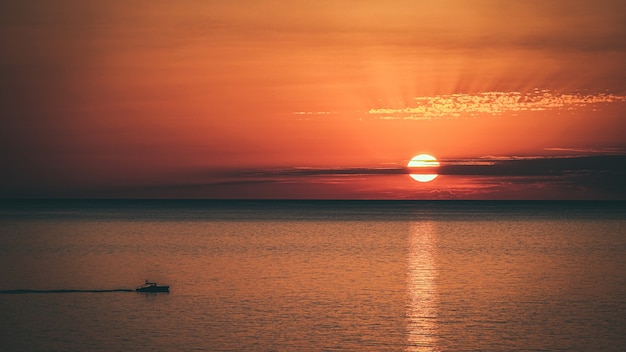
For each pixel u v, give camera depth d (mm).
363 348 73812
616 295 105812
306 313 91062
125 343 75938
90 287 113250
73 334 80000
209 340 77000
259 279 122375
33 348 74188
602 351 72938
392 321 86188
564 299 102062
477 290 110375
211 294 106062
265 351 72688
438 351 72562
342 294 106125
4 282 118938
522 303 98688
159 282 118438
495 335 79250
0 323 85500
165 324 84625
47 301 100250
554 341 76625
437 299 101875
